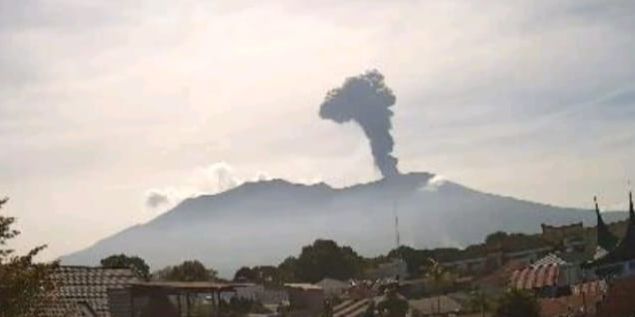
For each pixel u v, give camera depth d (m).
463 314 93.25
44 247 22.89
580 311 67.38
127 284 44.91
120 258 104.00
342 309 111.69
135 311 46.25
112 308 43.47
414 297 127.38
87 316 41.22
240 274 161.00
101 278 44.47
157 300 46.78
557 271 92.50
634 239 71.69
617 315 49.84
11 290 21.80
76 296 42.06
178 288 46.31
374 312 105.56
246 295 110.69
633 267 70.75
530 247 156.38
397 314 104.38
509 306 74.88
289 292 118.69
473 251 176.00
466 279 138.62
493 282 117.69
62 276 42.22
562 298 77.06
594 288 72.38
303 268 177.75
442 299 110.62
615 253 71.81
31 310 23.22
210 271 119.25
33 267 22.55
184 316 52.53
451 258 179.00
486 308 90.25
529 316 74.00
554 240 150.75
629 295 50.19
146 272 108.31
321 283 154.12
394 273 176.38
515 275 99.88
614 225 118.31
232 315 86.88
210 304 59.56
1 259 22.42
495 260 160.62
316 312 107.38
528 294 75.81
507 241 164.75
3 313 21.81
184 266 114.00
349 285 149.50
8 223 22.47
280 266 180.00
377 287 131.38
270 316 94.31
